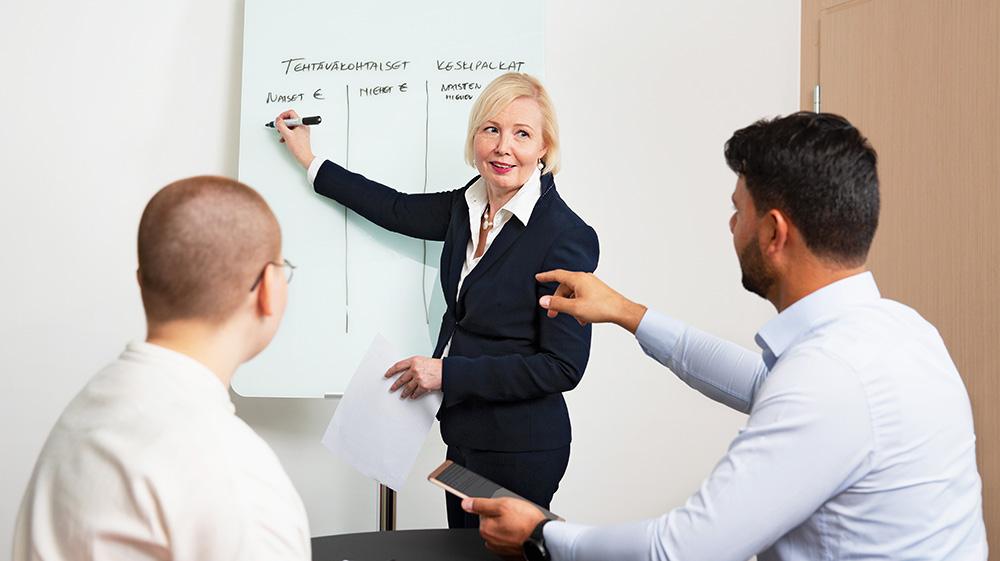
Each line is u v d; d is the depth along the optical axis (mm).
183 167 2521
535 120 1906
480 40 2350
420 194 2229
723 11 2830
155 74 2500
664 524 1092
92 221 2492
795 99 2873
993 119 2172
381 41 2354
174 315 1015
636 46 2783
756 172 1154
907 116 2436
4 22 2436
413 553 1425
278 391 2336
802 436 1029
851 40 2646
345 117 2350
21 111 2451
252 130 2344
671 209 2830
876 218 1135
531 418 1881
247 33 2354
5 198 2451
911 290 2422
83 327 2500
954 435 1080
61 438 971
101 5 2471
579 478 2826
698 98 2828
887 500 1052
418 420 1904
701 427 2893
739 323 2893
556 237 1863
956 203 2281
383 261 2336
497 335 1902
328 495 2645
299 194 2332
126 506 916
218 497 915
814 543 1104
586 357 1859
